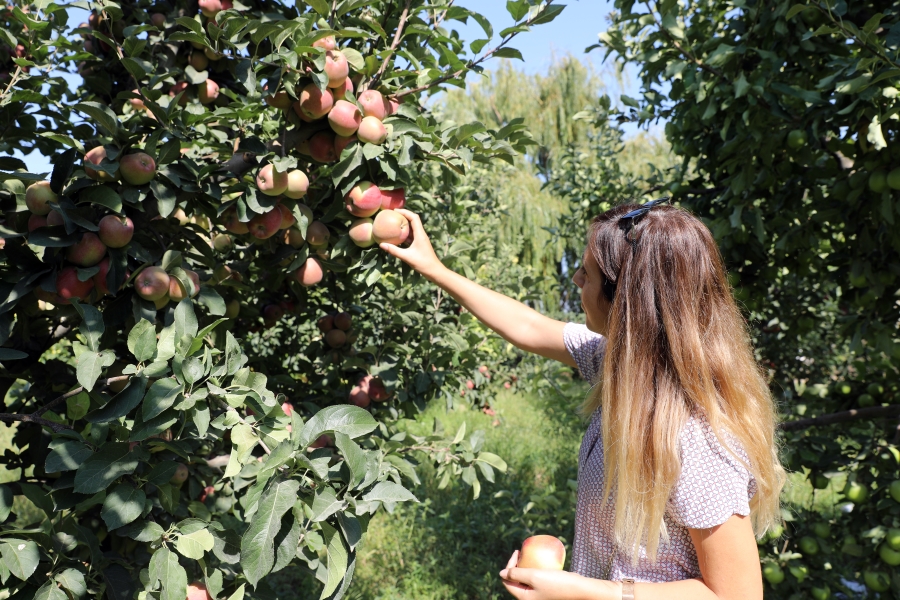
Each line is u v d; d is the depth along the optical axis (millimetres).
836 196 2822
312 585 4090
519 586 1273
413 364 2604
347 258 2135
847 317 3090
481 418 7992
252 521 1119
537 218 12906
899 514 2568
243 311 2283
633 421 1197
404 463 1892
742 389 1202
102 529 1861
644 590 1161
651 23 2902
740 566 1112
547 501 3344
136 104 2168
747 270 3312
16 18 1901
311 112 1716
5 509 1267
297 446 1236
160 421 1269
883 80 2209
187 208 1794
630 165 13125
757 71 2615
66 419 1719
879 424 3166
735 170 3104
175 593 1234
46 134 1498
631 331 1243
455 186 2674
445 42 1985
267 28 1607
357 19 1865
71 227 1434
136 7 2209
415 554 4598
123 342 1829
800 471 2938
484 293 1934
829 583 2957
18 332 1745
